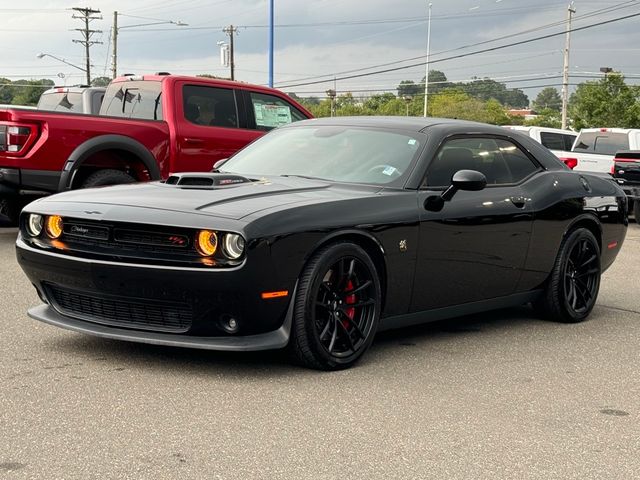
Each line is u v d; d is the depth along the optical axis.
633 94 58.53
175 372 4.53
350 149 5.50
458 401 4.25
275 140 6.00
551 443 3.70
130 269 4.34
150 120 9.23
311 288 4.48
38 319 4.85
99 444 3.46
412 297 5.12
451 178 5.35
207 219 4.31
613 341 5.80
